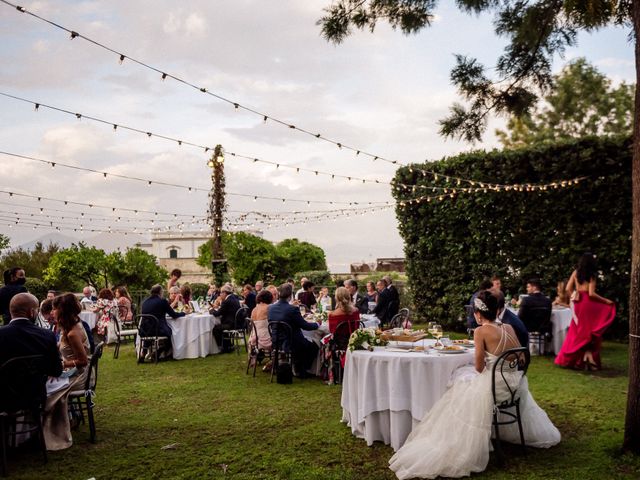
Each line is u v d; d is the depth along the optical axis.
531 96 6.43
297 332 7.22
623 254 9.55
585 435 4.63
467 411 3.99
